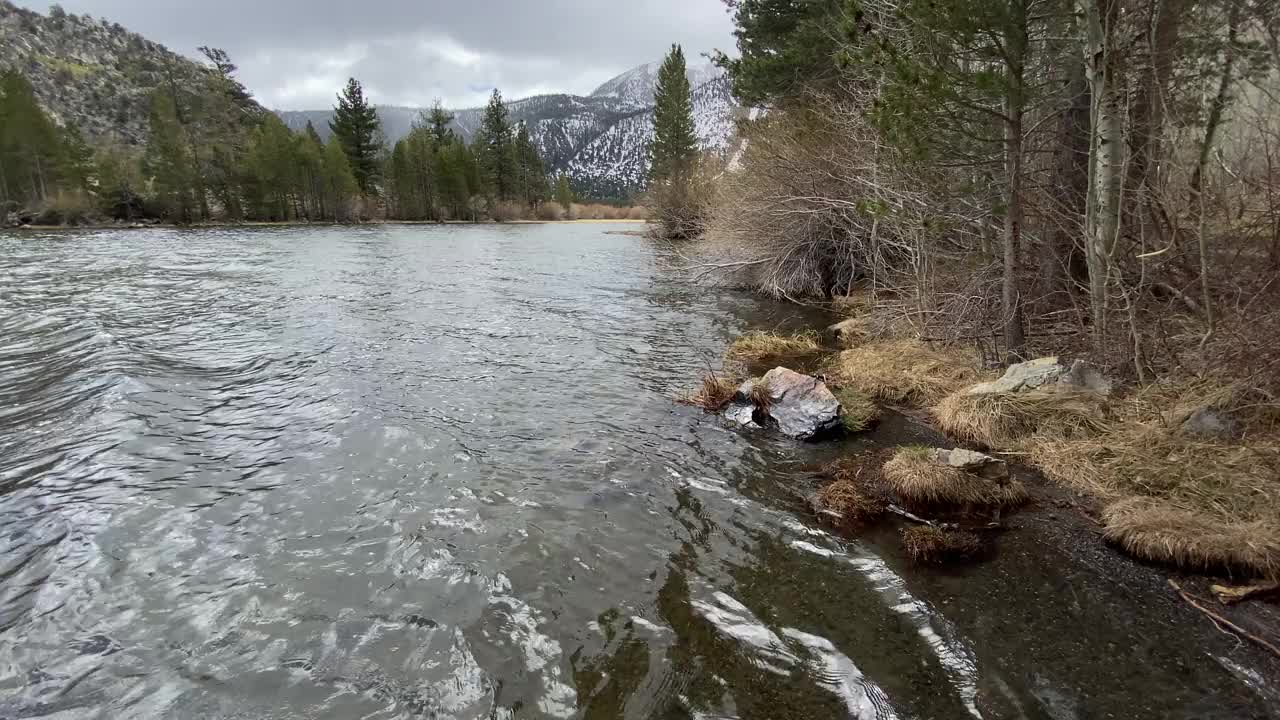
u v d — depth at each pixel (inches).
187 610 137.7
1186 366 223.9
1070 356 265.7
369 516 178.2
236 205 1797.5
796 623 133.9
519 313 489.7
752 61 616.4
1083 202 299.3
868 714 109.2
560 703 112.9
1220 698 110.1
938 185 321.1
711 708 111.0
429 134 2785.4
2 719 108.0
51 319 425.1
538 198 3132.4
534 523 175.2
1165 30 232.5
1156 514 160.2
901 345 350.9
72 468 204.2
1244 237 220.4
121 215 1589.6
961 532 168.4
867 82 400.2
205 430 239.3
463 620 135.3
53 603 139.2
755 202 553.3
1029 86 249.3
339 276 689.6
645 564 156.3
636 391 297.7
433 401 278.1
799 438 239.1
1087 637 127.3
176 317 444.1
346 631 131.7
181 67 3489.2
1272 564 140.9
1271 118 210.2
